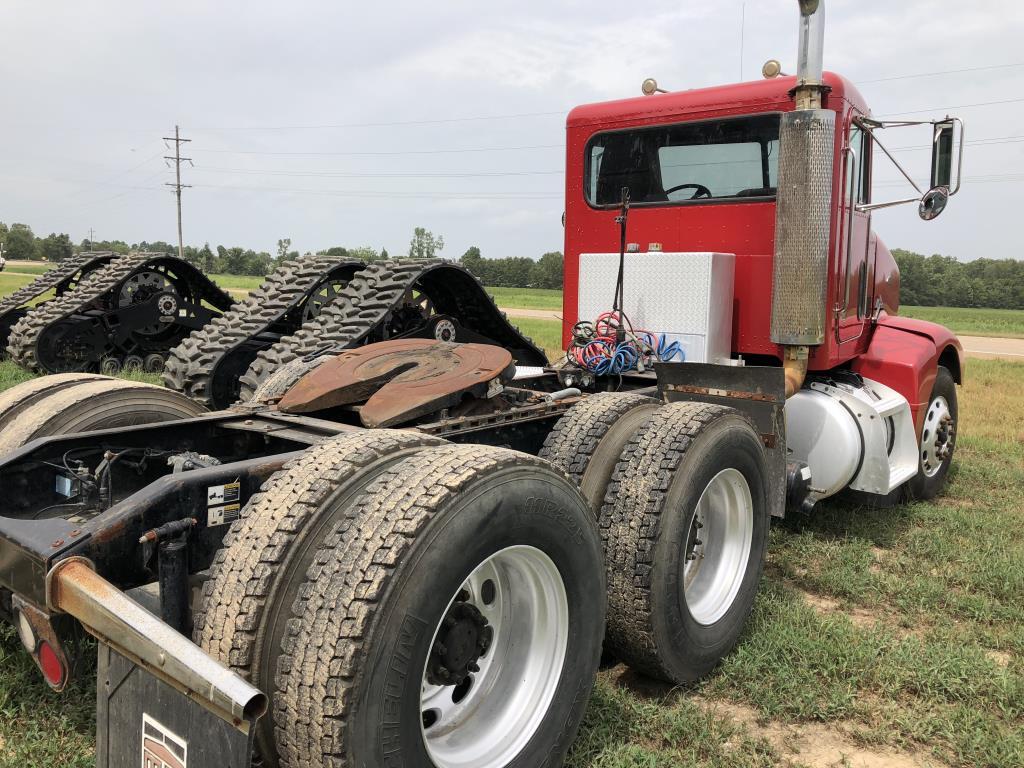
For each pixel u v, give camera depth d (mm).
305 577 2049
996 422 10227
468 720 2451
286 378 4023
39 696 2896
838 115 4648
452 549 2059
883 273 6039
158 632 1789
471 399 3432
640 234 5371
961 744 2871
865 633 3695
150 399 3803
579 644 2578
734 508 3633
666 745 2887
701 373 4043
